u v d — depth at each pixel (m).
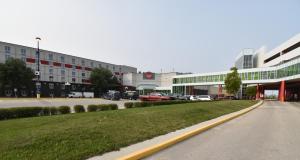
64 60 82.44
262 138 9.40
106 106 17.48
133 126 9.43
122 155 6.07
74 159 5.46
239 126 12.84
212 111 18.31
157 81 105.00
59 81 80.44
